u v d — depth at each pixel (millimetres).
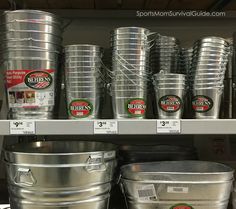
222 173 1031
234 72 1202
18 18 1012
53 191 1000
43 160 983
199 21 1665
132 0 1476
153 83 1109
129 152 1236
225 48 1102
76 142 1317
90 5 1549
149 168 1173
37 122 1029
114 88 1082
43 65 1044
